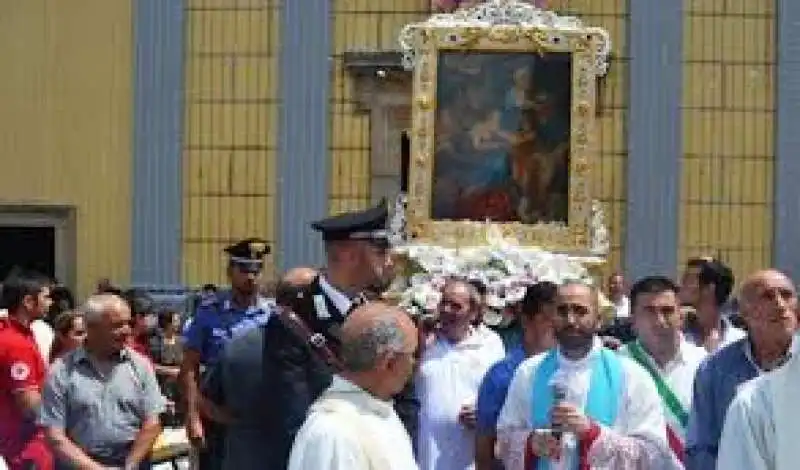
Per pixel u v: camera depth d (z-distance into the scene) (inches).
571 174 603.8
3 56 916.6
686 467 320.5
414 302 508.1
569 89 605.0
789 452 239.8
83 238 914.1
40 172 916.0
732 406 248.2
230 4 909.2
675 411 348.8
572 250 600.7
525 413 322.0
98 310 372.8
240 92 908.6
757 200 901.2
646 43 896.3
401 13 901.8
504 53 605.0
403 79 899.4
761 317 300.5
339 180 906.7
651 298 353.7
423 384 413.1
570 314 318.3
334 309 296.5
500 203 608.4
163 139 908.6
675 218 898.7
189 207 910.4
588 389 316.2
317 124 906.1
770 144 901.2
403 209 607.2
